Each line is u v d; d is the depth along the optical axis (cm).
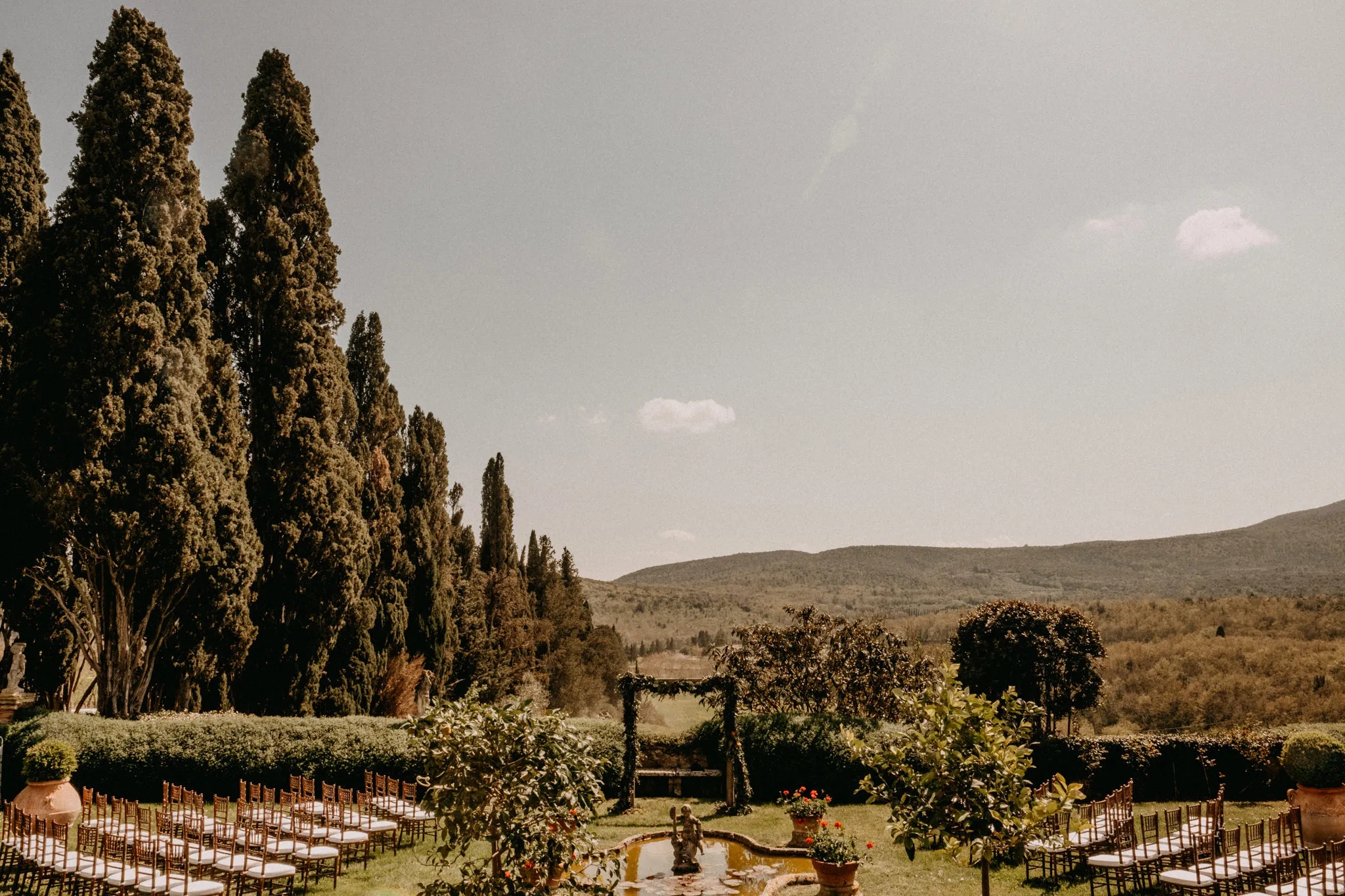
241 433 1920
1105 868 975
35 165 2028
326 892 991
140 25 1802
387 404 2934
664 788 1714
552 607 4612
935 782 682
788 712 1827
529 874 739
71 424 1574
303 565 2031
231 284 2161
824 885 1006
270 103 2267
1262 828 920
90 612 1678
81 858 944
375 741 1580
